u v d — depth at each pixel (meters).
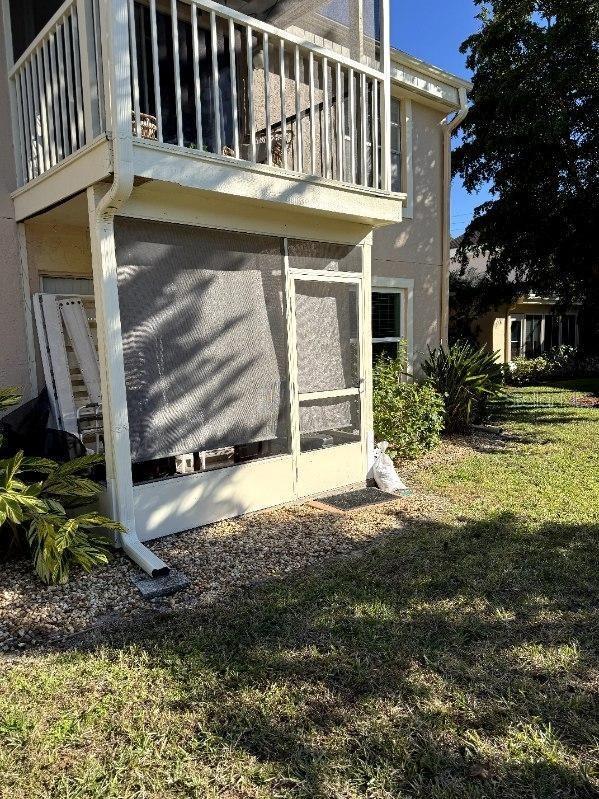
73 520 3.62
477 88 12.57
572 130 11.94
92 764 2.08
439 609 3.25
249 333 4.75
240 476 4.81
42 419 4.43
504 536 4.38
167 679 2.61
